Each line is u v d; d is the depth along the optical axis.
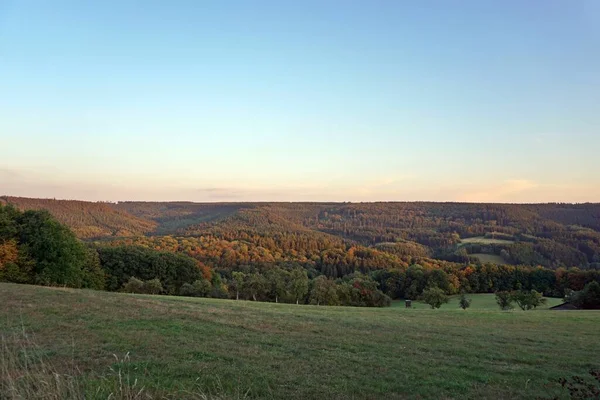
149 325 15.60
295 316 23.33
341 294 68.56
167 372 9.89
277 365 11.48
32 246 42.94
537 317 30.92
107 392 7.39
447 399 9.70
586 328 25.84
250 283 70.62
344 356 13.30
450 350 15.73
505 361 14.51
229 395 8.55
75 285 45.38
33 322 14.80
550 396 10.23
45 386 6.46
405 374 11.60
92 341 12.48
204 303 27.47
